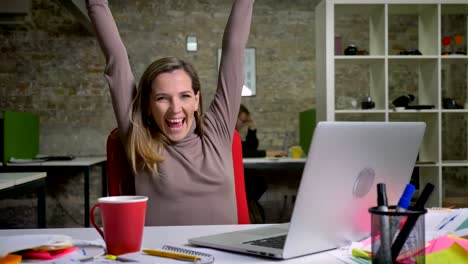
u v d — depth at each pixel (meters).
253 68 6.62
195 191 1.50
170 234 1.19
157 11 6.55
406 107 4.40
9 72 6.35
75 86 6.40
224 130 1.59
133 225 0.94
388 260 0.77
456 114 6.49
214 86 6.61
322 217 0.91
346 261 0.90
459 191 6.34
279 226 1.21
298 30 6.65
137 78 6.55
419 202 0.77
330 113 4.41
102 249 1.00
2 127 4.89
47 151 6.38
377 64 4.61
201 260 0.87
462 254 0.88
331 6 4.37
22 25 6.34
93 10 1.51
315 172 0.83
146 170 1.49
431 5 4.43
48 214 6.21
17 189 2.88
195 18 6.59
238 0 1.66
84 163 4.79
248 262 0.90
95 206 1.00
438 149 4.39
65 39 6.38
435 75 4.44
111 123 6.43
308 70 6.66
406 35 6.69
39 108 6.38
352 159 0.89
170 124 1.47
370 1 4.34
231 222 1.54
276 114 6.65
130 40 6.54
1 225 5.94
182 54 6.59
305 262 0.90
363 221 1.02
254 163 4.74
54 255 0.93
